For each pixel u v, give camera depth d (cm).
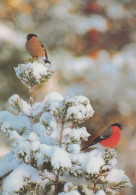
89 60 1758
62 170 474
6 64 1611
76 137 531
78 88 1639
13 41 1625
